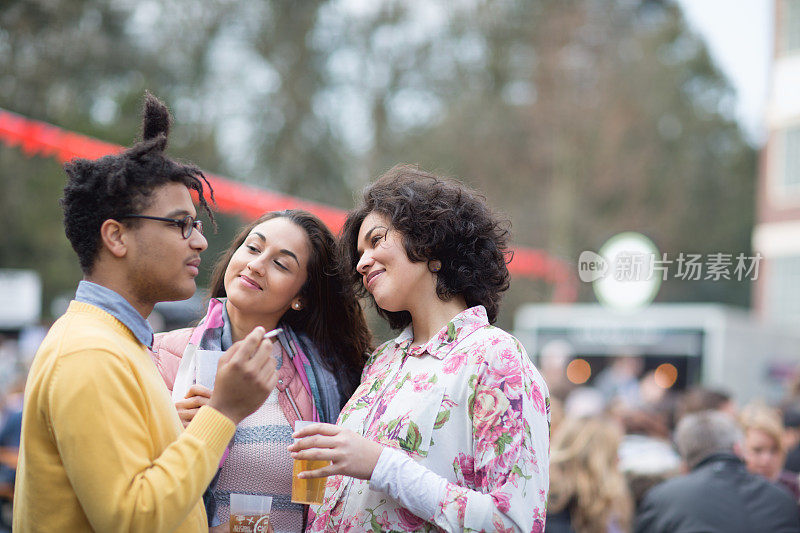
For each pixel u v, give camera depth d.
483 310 2.09
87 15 14.01
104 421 1.56
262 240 2.30
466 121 17.27
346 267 2.28
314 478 1.86
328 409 2.32
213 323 2.34
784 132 18.84
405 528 1.90
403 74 15.97
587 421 3.65
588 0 17.39
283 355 2.38
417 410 1.95
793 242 18.39
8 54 12.54
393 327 2.33
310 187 15.37
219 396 1.71
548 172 17.61
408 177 2.22
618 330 9.03
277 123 15.29
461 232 2.09
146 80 14.49
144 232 1.73
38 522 1.63
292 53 15.54
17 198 13.96
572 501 3.46
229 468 2.19
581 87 17.22
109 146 4.98
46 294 17.06
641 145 19.42
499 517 1.80
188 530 1.73
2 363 10.28
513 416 1.87
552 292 16.28
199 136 14.84
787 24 18.88
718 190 23.22
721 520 3.13
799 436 4.68
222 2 15.12
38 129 4.78
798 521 3.14
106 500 1.53
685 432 3.43
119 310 1.73
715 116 24.28
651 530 3.28
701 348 8.66
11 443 5.62
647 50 20.59
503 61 17.00
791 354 9.59
